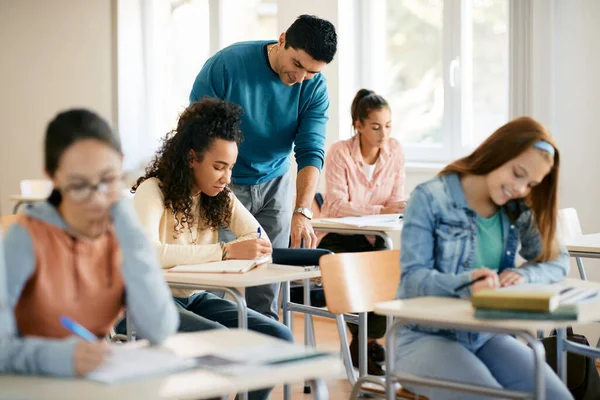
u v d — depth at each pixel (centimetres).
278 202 384
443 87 557
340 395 395
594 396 281
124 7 682
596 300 219
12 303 166
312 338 384
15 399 139
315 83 377
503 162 235
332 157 482
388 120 477
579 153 464
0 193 727
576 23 462
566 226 386
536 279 243
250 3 662
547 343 285
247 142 370
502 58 531
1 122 723
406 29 576
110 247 182
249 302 362
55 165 165
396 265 287
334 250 451
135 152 691
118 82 683
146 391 142
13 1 712
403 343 238
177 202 296
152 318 174
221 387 146
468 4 544
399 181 493
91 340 162
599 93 456
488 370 228
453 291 226
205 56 683
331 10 579
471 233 244
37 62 711
